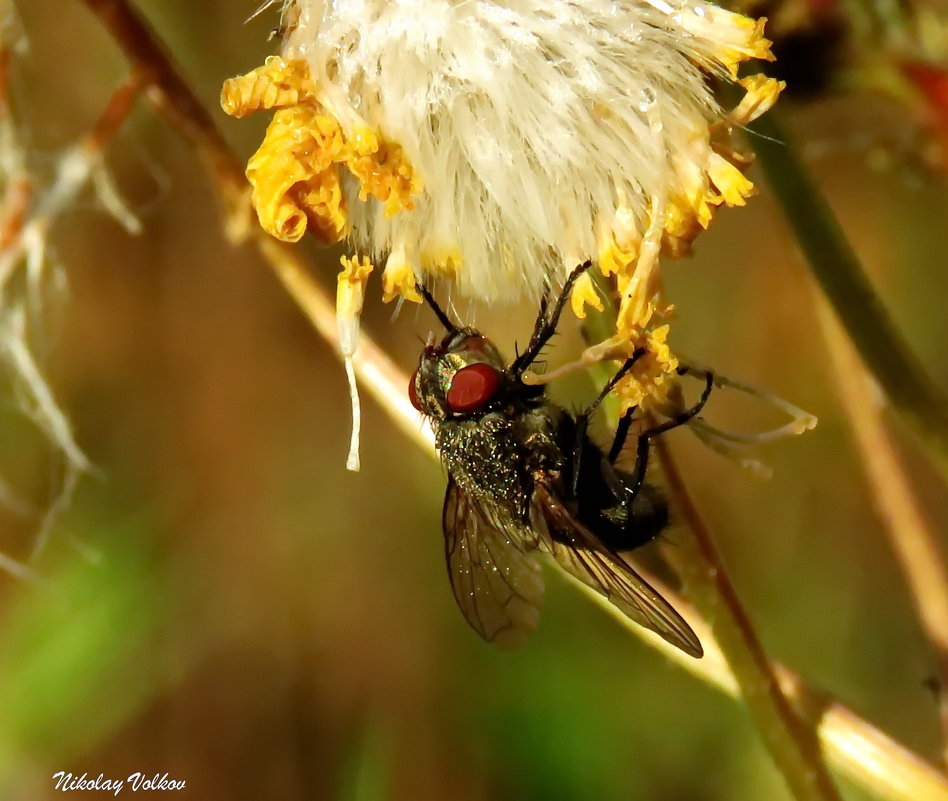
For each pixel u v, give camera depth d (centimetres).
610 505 10
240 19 12
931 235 13
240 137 13
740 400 13
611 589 10
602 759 13
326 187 9
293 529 14
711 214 9
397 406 10
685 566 10
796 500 13
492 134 9
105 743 13
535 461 10
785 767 10
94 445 13
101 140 11
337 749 13
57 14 12
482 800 13
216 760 13
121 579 13
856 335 10
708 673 10
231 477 14
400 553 13
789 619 13
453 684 13
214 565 13
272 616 13
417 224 10
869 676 13
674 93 9
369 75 9
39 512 13
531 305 10
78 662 13
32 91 12
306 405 14
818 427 13
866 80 11
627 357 9
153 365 13
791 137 10
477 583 10
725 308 13
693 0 9
